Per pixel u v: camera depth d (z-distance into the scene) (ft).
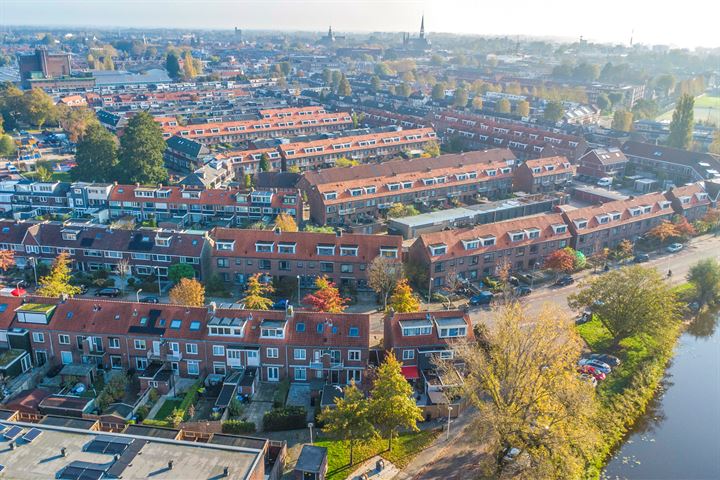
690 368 334.24
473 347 273.33
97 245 411.54
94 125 635.25
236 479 200.23
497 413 224.74
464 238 411.54
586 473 245.45
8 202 535.60
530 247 431.43
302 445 252.62
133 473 200.54
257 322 297.74
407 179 558.97
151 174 590.14
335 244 397.80
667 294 333.62
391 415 240.73
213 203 509.76
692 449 269.44
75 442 215.31
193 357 296.51
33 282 404.16
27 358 301.43
